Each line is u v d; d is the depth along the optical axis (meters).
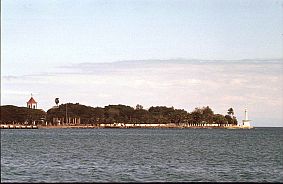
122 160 93.12
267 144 158.62
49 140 189.38
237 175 71.69
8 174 70.75
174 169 78.38
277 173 74.12
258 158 99.38
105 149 127.38
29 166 80.69
